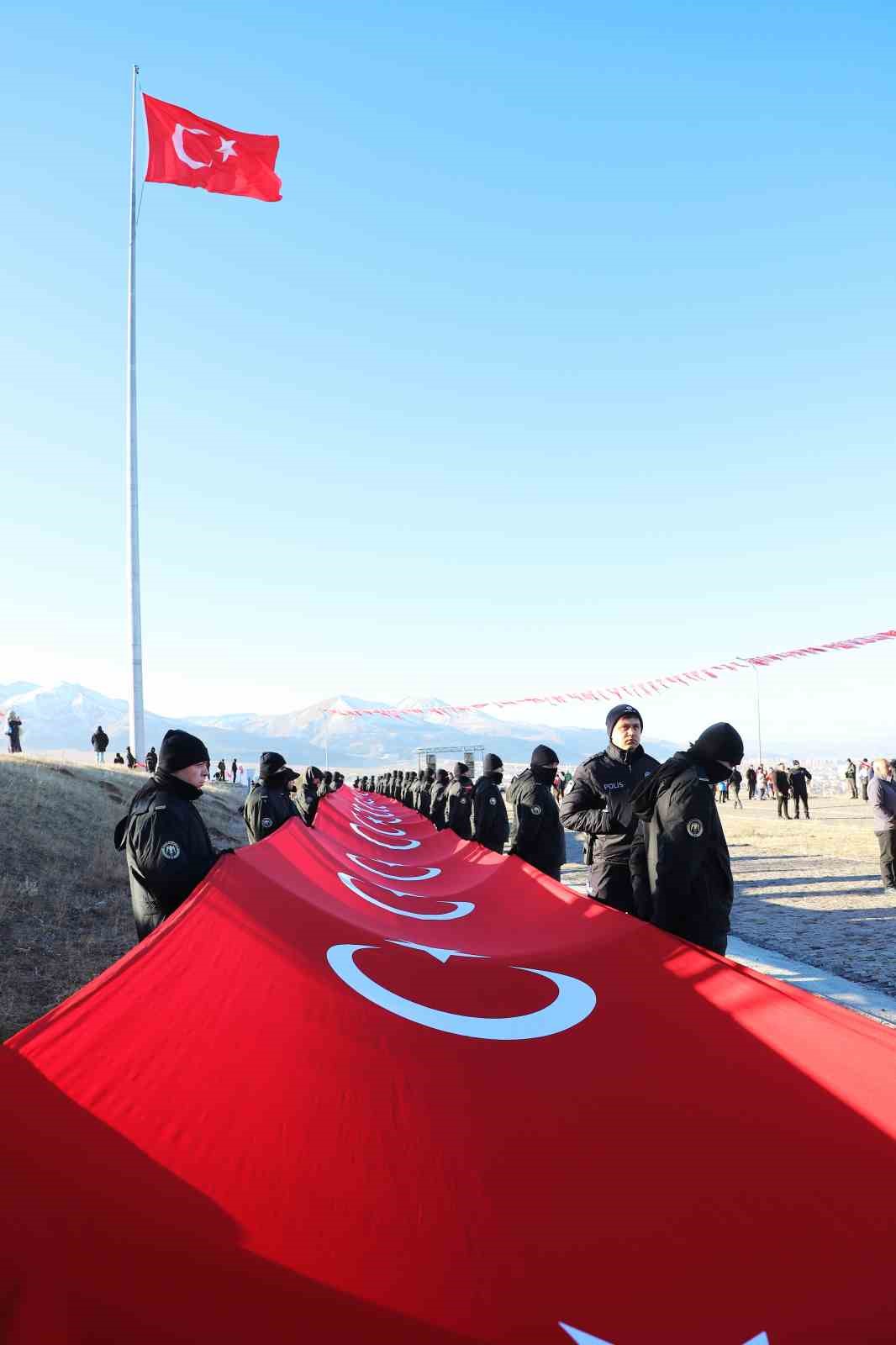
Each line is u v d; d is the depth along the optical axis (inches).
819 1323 70.7
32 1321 59.8
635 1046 121.8
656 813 170.6
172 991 115.1
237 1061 104.1
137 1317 61.6
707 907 168.6
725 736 168.2
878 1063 100.6
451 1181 86.8
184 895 176.1
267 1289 67.1
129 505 1211.2
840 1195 85.6
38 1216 68.0
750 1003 125.6
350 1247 74.5
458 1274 73.0
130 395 1221.7
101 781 811.4
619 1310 70.9
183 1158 82.5
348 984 141.5
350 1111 98.1
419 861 450.6
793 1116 100.4
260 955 142.8
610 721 237.5
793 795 1178.0
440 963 166.2
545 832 328.2
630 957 160.4
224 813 943.7
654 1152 93.6
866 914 402.3
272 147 1086.4
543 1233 79.9
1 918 334.0
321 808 590.2
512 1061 116.9
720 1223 82.7
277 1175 82.7
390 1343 64.0
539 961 167.9
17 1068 85.6
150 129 1053.8
